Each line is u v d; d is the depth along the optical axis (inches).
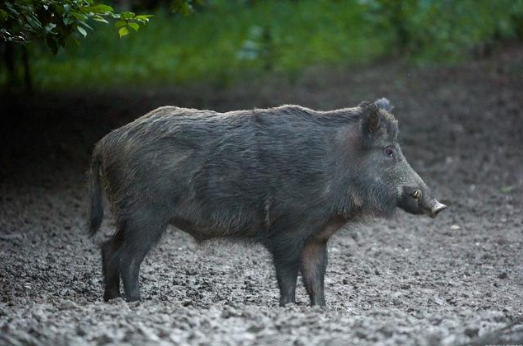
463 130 1998.0
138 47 3159.5
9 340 712.4
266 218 975.6
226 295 1061.1
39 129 1979.6
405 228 1456.7
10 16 1002.1
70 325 763.4
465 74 2519.7
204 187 966.4
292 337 733.3
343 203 976.9
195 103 2271.2
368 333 742.5
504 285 1156.5
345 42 3179.1
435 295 1092.5
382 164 981.8
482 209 1542.8
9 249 1256.8
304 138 973.8
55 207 1505.9
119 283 1003.3
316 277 1015.0
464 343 733.9
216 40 3260.3
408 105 2223.2
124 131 984.9
